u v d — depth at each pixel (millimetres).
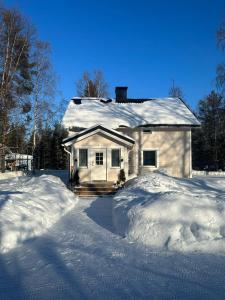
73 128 23922
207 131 55094
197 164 58406
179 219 9492
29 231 9734
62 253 8297
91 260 7777
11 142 35875
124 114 25625
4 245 8562
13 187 17344
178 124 24172
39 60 35969
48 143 52438
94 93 51781
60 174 28375
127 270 7105
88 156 20719
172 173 24703
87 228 10930
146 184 15875
